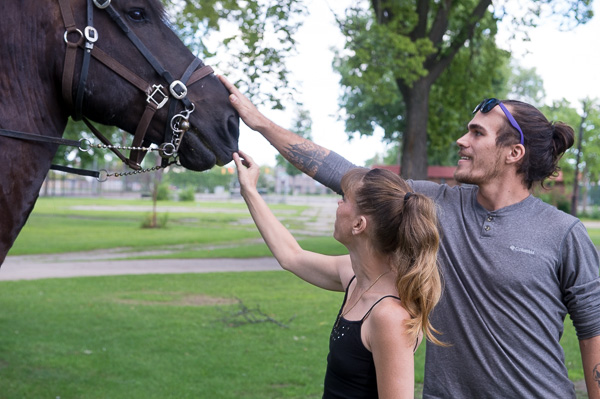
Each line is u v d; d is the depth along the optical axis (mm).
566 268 1888
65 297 8797
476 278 1937
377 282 1808
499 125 1971
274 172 92562
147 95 2168
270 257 14688
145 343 6285
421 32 15453
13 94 2002
